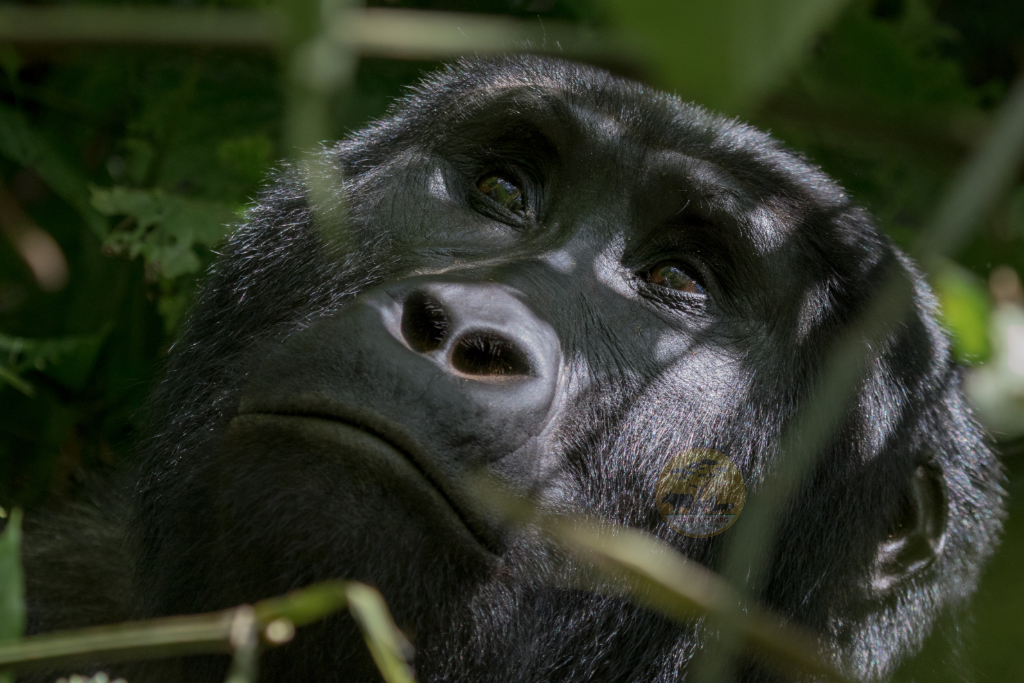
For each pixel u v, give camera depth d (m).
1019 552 5.64
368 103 6.99
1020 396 3.86
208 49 1.53
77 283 7.70
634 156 4.71
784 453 4.57
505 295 3.87
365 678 3.82
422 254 4.58
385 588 3.52
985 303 3.60
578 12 7.39
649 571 2.11
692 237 4.69
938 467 5.15
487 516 3.59
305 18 1.30
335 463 3.44
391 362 3.50
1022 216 4.38
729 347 4.59
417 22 1.53
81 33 1.51
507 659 4.02
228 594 3.67
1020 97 1.40
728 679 4.55
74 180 7.18
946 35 7.11
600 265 4.52
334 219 4.86
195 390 4.93
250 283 5.06
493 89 5.07
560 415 4.01
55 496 6.32
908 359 4.97
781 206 4.82
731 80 1.00
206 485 3.97
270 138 7.76
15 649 2.07
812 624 4.70
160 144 7.48
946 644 5.32
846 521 4.73
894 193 7.09
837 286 4.79
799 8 1.00
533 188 4.84
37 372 7.03
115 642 2.04
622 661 4.46
